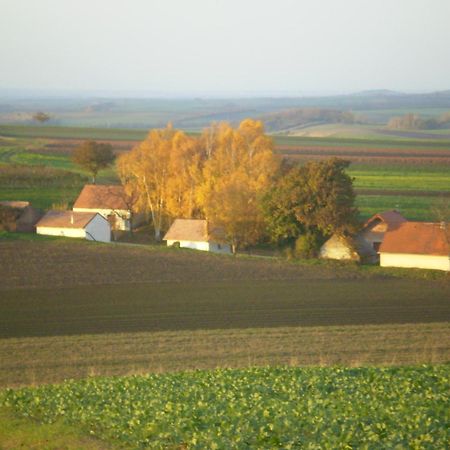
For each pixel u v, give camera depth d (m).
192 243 91.06
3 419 31.81
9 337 53.53
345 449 24.61
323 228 83.25
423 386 33.28
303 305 62.59
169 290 68.31
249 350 48.50
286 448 24.97
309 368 39.16
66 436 28.61
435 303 63.34
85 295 66.50
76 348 49.97
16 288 69.06
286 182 86.25
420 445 24.47
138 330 54.91
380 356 46.41
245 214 88.25
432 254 76.94
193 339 51.78
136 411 30.62
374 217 84.00
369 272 76.12
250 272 75.62
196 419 28.94
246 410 29.97
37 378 43.09
